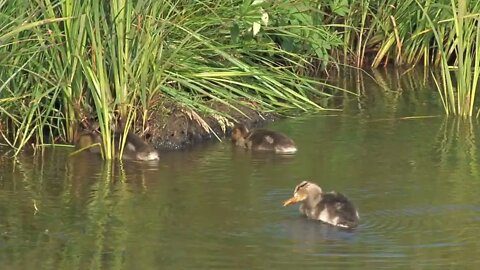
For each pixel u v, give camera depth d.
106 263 12.23
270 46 19.62
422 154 16.67
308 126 18.50
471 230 13.08
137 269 12.05
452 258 12.23
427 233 12.99
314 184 13.84
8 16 16.28
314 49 20.89
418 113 19.38
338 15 22.55
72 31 16.41
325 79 22.06
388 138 17.67
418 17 22.89
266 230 13.22
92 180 15.39
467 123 18.66
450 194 14.52
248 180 15.37
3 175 15.59
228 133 18.14
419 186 14.91
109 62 16.98
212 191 14.83
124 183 15.25
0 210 14.06
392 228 13.18
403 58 23.42
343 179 15.32
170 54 17.72
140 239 12.96
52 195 14.68
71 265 12.17
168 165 16.25
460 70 19.09
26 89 17.05
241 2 19.34
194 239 12.94
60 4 16.55
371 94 20.91
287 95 19.48
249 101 18.97
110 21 16.77
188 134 17.62
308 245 12.68
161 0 17.34
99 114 16.42
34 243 12.85
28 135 17.08
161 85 17.47
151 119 17.48
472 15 19.03
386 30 23.34
